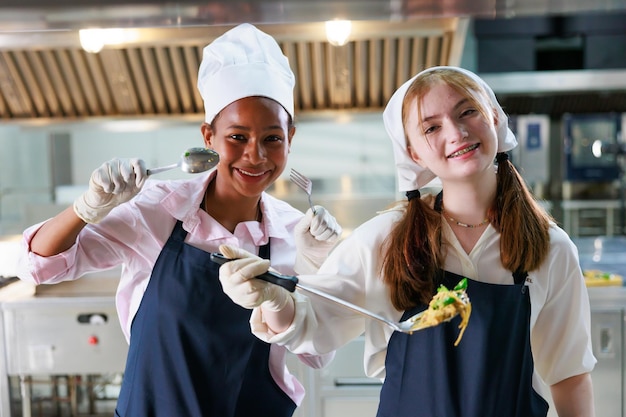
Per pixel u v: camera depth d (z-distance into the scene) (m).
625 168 4.14
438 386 1.11
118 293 1.38
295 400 1.42
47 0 1.67
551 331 1.20
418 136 1.13
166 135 4.18
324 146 4.28
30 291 2.52
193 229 1.31
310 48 2.53
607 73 3.36
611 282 2.44
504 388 1.11
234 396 1.28
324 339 1.16
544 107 3.89
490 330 1.11
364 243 1.19
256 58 1.28
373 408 2.37
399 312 1.18
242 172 1.25
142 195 1.35
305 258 1.33
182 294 1.27
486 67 3.49
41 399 2.54
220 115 1.27
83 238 1.26
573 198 4.23
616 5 1.72
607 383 2.40
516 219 1.15
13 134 4.06
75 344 2.38
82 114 2.83
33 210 3.54
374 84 2.68
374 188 4.27
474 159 1.09
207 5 1.68
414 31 2.30
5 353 2.39
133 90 2.72
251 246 1.35
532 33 3.44
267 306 1.04
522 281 1.14
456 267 1.16
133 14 1.75
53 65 2.60
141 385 1.27
